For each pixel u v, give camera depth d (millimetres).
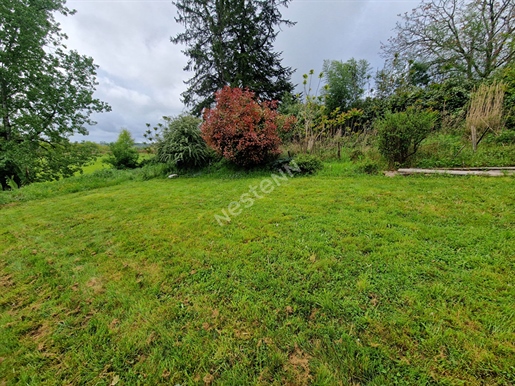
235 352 1267
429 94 7520
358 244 2205
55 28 9797
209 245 2475
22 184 9766
